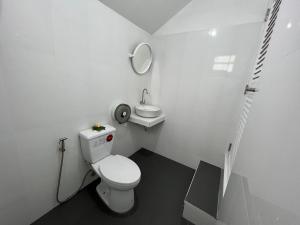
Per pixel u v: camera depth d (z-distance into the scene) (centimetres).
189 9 169
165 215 134
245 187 55
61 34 102
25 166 101
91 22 119
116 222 124
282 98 41
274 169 35
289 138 31
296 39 41
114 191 125
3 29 78
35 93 97
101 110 149
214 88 165
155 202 146
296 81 34
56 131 114
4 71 82
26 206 109
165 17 174
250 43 139
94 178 163
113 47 143
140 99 203
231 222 63
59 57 104
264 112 54
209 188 141
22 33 84
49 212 125
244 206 51
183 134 199
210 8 158
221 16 153
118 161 140
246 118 90
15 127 92
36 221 118
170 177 183
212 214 114
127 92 177
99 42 129
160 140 222
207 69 165
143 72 188
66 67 110
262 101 61
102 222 123
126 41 156
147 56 187
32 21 87
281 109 40
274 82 52
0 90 82
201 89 174
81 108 129
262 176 41
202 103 176
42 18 91
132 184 118
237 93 153
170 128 208
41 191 115
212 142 179
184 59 178
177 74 187
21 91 90
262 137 49
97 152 135
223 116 166
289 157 30
